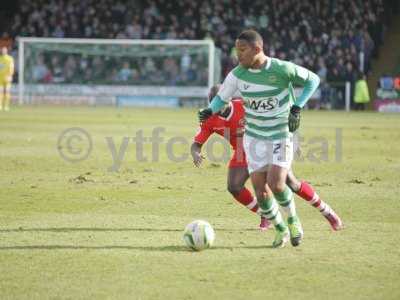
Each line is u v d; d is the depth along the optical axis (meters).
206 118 21.66
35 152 44.09
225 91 21.42
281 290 17.28
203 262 19.59
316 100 98.69
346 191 31.30
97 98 101.31
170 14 111.19
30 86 100.94
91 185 32.44
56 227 23.70
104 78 101.38
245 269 18.97
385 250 21.03
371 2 108.31
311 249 21.14
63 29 109.00
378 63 107.56
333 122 70.62
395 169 38.16
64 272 18.55
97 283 17.66
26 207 27.17
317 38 102.31
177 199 29.12
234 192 23.52
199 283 17.73
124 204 27.94
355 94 96.69
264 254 20.55
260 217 24.89
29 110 83.81
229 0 110.06
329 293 17.11
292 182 22.22
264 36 102.44
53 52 100.94
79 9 110.75
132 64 101.50
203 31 106.00
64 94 101.19
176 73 101.19
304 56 100.00
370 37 105.44
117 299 16.53
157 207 27.39
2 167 37.69
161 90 101.38
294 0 107.00
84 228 23.59
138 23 109.19
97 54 100.94
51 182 33.12
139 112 83.81
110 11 109.44
